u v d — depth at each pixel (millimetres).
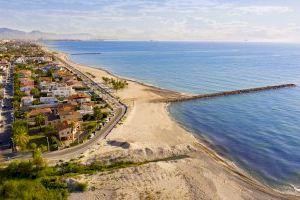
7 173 69500
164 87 185750
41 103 132125
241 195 67812
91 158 79938
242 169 81375
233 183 72875
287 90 183750
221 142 100062
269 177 77312
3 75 198500
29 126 103312
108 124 109000
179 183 70562
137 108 133500
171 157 85812
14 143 85750
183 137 102562
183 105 146125
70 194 64062
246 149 94438
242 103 151000
